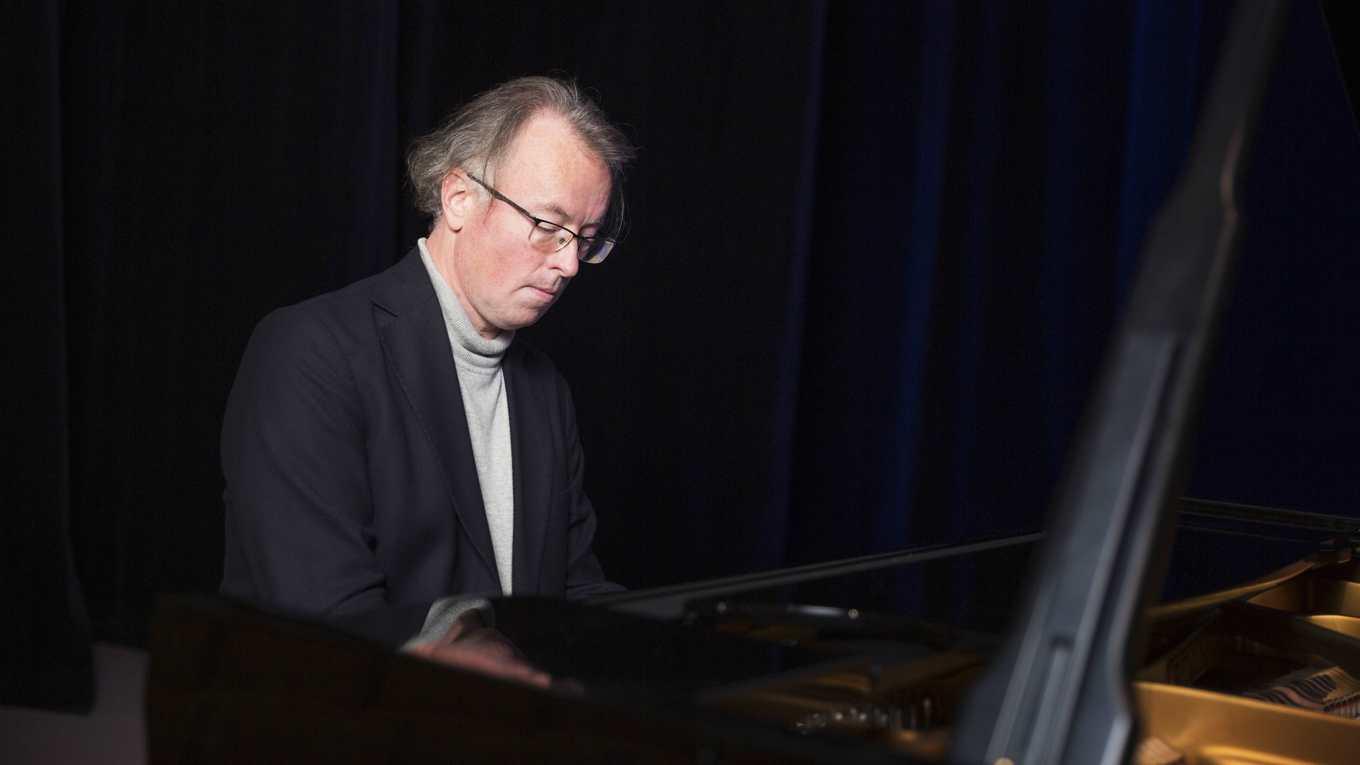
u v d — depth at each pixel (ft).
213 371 10.77
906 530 11.82
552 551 6.70
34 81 9.84
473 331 6.43
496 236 6.23
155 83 10.65
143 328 10.74
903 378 11.78
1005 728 2.61
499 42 11.16
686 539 11.60
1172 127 11.41
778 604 4.57
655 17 11.32
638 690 3.30
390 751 3.29
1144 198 11.46
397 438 6.05
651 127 11.38
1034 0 11.69
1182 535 7.18
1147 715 4.76
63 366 10.09
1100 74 11.60
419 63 10.93
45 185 9.93
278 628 3.47
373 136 10.60
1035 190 11.78
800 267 11.40
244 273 10.75
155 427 10.78
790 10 11.31
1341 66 7.02
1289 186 11.44
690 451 11.57
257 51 10.66
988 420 11.94
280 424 5.78
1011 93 11.80
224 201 10.75
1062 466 11.74
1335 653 5.62
